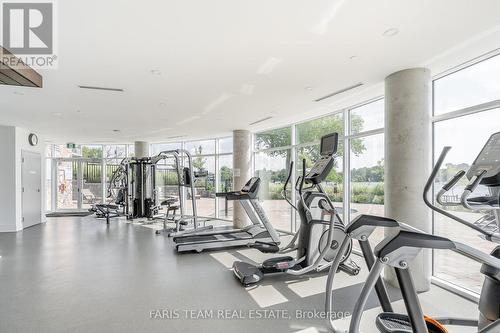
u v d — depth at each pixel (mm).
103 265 4297
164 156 6941
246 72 3523
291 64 3271
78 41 2715
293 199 6770
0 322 2600
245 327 2549
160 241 5977
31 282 3572
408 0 2094
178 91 4293
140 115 5934
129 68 3387
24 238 6238
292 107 5223
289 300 3123
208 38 2664
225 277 3832
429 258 3430
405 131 3379
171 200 8273
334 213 3256
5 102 4879
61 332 2441
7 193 7074
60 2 2094
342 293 3309
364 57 3080
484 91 3086
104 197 11133
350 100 4746
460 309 2908
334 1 2107
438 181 3535
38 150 8227
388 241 1606
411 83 3361
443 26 2455
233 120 6453
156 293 3271
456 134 3365
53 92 4316
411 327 1671
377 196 4629
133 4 2125
